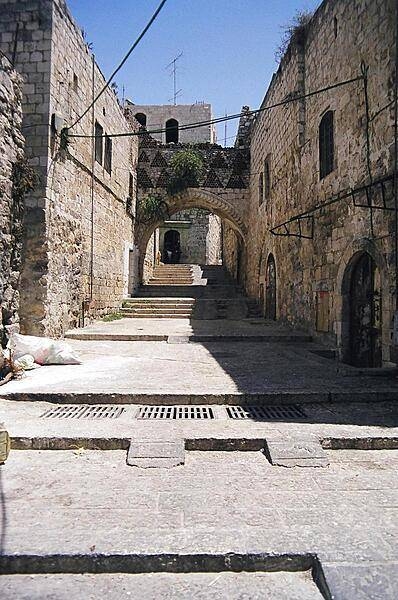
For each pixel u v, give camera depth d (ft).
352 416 16.65
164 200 65.41
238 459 13.29
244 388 19.20
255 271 59.82
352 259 28.27
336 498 10.85
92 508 10.19
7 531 9.16
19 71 31.50
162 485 11.44
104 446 13.83
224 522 9.66
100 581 8.23
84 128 39.22
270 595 7.88
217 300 57.36
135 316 51.19
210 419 16.16
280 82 45.39
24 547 8.60
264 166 53.98
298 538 9.07
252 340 35.32
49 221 31.71
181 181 64.90
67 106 34.76
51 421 15.52
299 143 38.19
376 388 19.35
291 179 41.29
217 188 66.18
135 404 18.03
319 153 33.86
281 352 30.12
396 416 16.65
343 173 29.45
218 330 39.81
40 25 31.55
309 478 11.99
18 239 23.61
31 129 31.35
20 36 31.65
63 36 33.71
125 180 56.75
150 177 65.77
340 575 7.95
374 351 26.27
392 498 10.89
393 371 22.15
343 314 29.50
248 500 10.69
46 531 9.18
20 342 24.09
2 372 20.67
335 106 30.86
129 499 10.65
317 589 8.05
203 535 9.12
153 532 9.20
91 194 41.75
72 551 8.50
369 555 8.52
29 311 31.22
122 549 8.59
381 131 24.40
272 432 14.65
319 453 13.33
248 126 67.21
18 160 23.36
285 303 43.91
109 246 48.85
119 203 53.31
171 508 10.24
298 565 8.53
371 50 25.62
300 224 38.65
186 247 112.98
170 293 64.39
